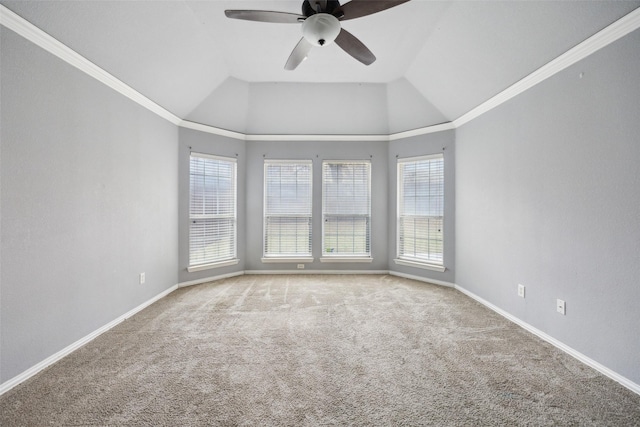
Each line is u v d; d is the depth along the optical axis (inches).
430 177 158.2
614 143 70.7
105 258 98.0
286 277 168.6
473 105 127.0
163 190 132.9
